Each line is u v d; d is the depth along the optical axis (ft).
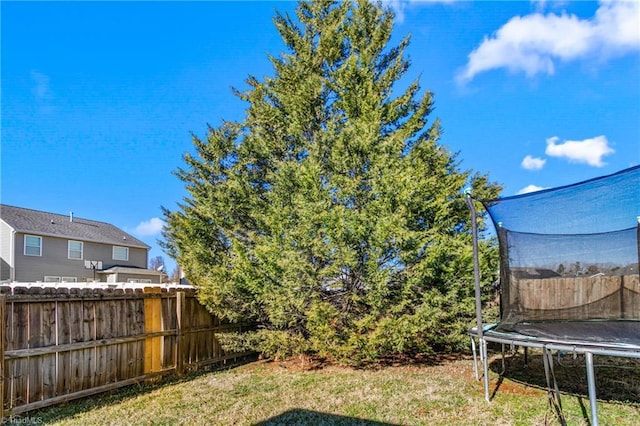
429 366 23.00
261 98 28.81
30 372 14.67
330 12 28.73
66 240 71.15
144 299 19.94
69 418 14.35
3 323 13.82
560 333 13.87
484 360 16.01
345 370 22.26
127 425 13.64
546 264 15.66
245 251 23.12
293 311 21.95
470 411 14.71
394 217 20.38
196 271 24.54
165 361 20.71
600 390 17.43
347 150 22.99
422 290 22.95
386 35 28.12
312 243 21.21
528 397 16.37
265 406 15.75
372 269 20.84
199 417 14.49
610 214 14.44
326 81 26.96
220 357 24.31
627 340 12.40
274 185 24.52
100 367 17.37
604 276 14.73
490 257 23.47
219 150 27.53
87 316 17.03
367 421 13.84
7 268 63.87
